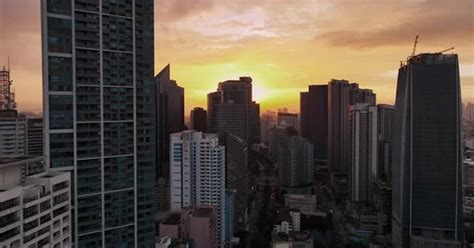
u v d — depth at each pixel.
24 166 52.44
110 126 86.44
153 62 93.56
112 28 86.50
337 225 193.50
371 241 172.88
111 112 86.50
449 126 149.38
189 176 153.62
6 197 43.94
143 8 91.31
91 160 83.88
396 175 168.62
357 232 182.88
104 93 85.62
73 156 81.88
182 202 154.62
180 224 127.44
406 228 157.50
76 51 82.38
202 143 153.50
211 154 153.00
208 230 125.50
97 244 84.12
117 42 87.31
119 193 87.50
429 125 152.00
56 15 80.38
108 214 85.81
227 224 163.38
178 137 154.88
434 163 151.38
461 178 148.75
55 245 52.56
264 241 167.38
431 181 152.00
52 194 51.94
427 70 151.75
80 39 82.69
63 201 54.50
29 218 47.41
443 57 150.88
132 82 89.81
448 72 149.25
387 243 169.88
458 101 148.38
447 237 150.25
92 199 83.69
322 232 181.00
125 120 88.69
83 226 82.38
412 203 155.62
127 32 88.75
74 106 82.19
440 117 150.50
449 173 149.62
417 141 154.00
